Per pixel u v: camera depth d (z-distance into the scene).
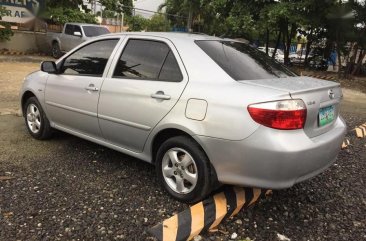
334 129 3.90
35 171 4.35
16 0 17.45
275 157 3.14
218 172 3.45
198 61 3.71
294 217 3.71
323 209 3.92
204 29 31.11
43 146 5.21
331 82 4.01
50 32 19.25
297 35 24.05
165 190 3.96
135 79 4.07
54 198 3.73
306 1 15.14
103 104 4.33
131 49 4.28
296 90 3.31
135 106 3.98
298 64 23.97
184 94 3.60
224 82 3.49
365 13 16.06
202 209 3.52
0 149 4.98
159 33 4.23
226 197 3.76
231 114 3.29
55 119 5.12
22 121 6.36
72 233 3.17
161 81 3.85
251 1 16.41
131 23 29.86
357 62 20.33
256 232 3.40
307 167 3.33
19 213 3.41
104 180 4.21
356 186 4.54
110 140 4.45
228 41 4.32
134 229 3.28
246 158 3.24
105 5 21.86
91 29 17.08
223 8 17.50
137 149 4.17
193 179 3.62
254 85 3.39
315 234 3.44
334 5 15.70
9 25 17.31
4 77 11.20
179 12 33.53
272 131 3.17
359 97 12.99
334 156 3.83
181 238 3.15
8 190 3.84
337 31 17.14
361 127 7.54
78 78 4.70
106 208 3.60
